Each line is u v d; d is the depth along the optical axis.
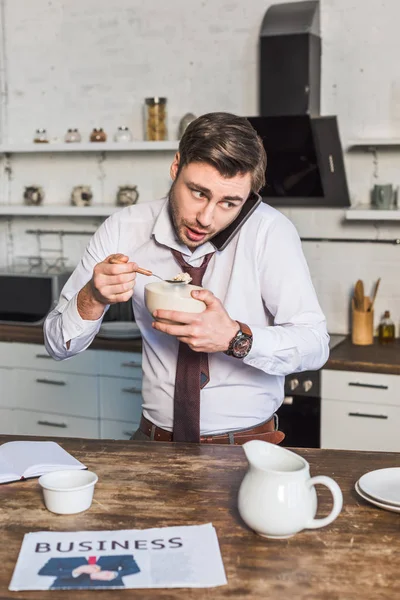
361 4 3.70
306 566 1.29
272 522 1.34
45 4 4.32
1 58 4.45
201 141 1.70
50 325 1.98
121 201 4.15
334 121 3.33
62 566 1.28
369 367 3.29
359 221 3.86
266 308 2.08
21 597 1.20
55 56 4.34
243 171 1.72
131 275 1.74
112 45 4.21
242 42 3.93
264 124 3.50
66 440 1.94
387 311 3.74
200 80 4.04
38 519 1.46
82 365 3.81
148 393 2.11
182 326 1.68
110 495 1.57
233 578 1.25
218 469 1.72
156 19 4.09
